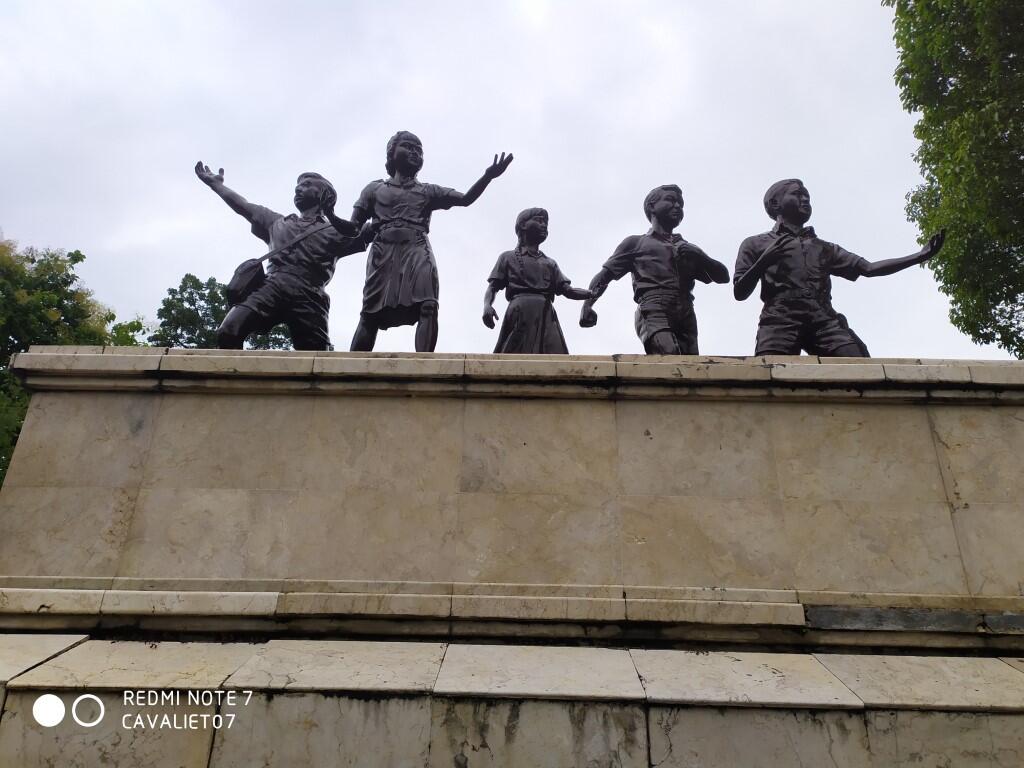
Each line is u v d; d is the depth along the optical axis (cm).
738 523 622
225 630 572
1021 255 1495
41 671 491
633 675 502
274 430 662
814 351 906
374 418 665
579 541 619
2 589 579
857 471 637
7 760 458
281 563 616
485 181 950
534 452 651
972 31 1381
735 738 462
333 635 570
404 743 462
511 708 470
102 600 571
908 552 608
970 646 561
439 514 630
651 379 661
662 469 643
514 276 986
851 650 564
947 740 460
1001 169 1312
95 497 639
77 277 2248
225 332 877
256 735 466
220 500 638
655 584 603
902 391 655
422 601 570
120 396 679
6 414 1905
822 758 457
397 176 988
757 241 941
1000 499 624
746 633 566
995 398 652
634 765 455
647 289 933
